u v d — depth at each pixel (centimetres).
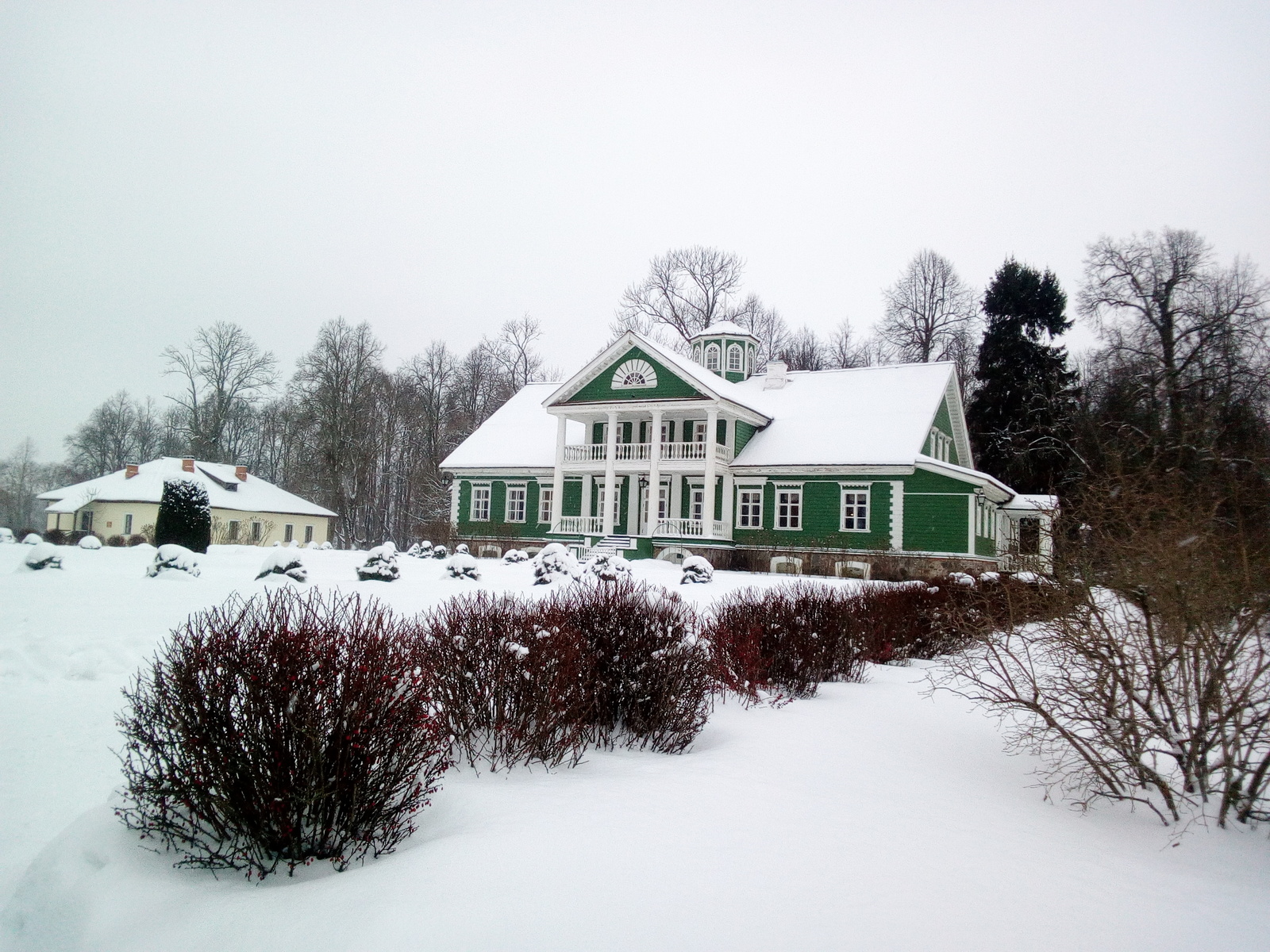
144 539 4356
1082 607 713
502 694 709
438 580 2114
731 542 3894
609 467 3981
